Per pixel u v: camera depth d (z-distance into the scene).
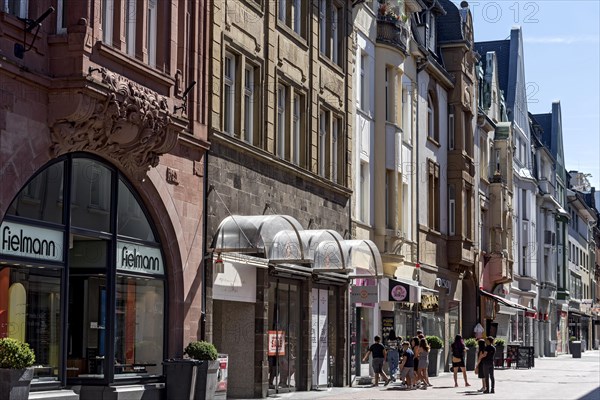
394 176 39.97
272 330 28.53
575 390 34.44
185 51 23.64
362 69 38.28
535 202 80.19
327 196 33.28
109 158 20.48
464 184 52.44
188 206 23.81
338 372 33.88
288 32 30.05
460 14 52.59
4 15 17.22
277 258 26.95
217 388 23.66
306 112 31.59
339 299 34.06
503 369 55.47
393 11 41.09
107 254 20.89
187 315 23.58
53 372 19.05
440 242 49.44
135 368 21.78
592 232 123.44
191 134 23.83
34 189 18.55
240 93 26.83
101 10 19.50
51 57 18.66
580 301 108.81
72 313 20.36
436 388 34.84
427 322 46.03
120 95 19.50
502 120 70.44
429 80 47.81
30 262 18.36
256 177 27.48
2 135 17.38
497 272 62.06
